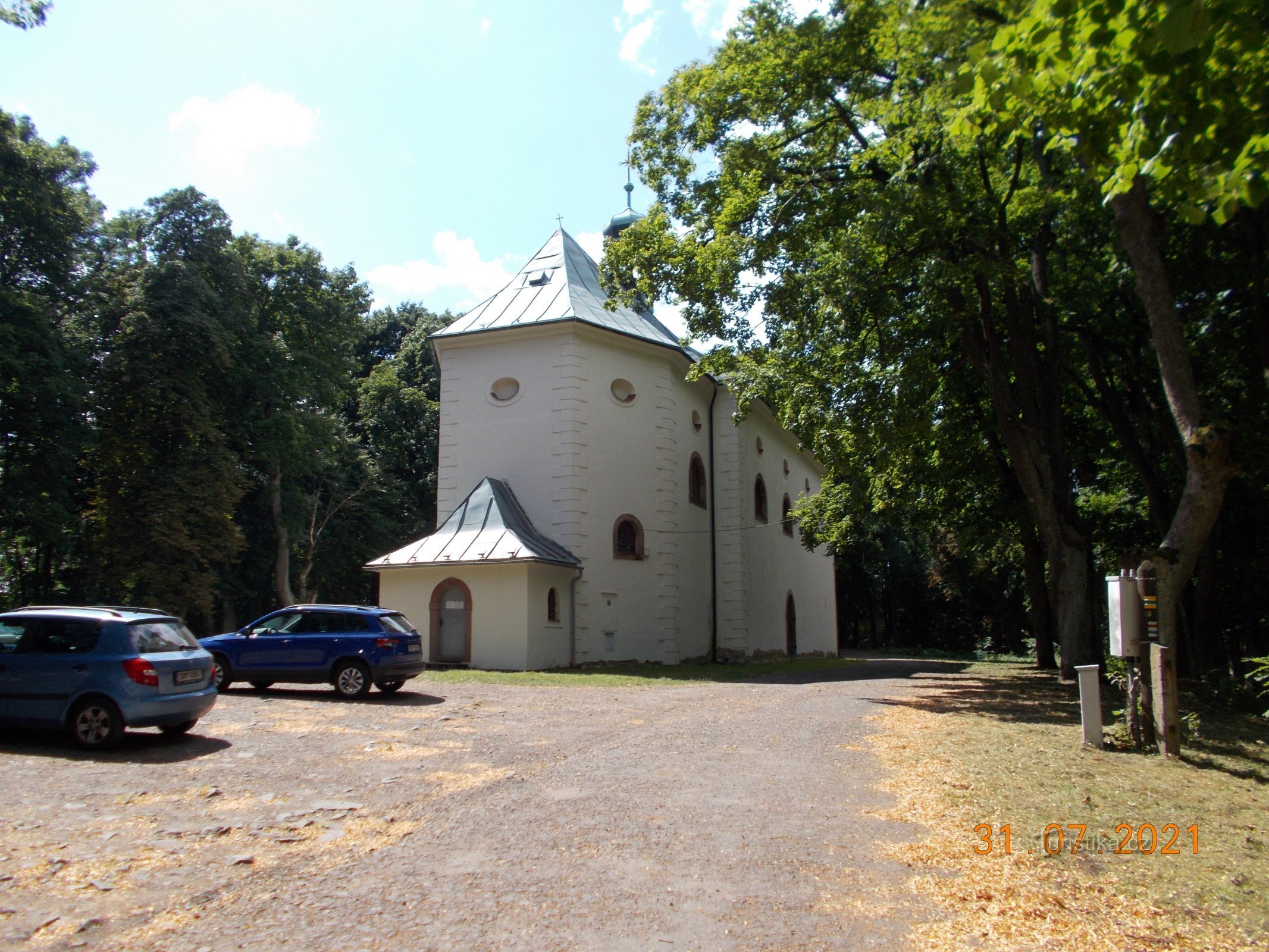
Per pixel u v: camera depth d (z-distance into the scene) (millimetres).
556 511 24734
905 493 26812
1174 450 19609
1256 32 5555
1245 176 5711
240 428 34844
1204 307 18359
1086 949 4625
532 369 25625
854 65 16031
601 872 5719
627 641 25281
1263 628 21547
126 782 8117
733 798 7684
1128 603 10523
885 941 4699
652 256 19453
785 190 17984
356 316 39750
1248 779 8898
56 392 27828
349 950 4492
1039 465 17781
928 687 18266
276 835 6449
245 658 15312
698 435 29859
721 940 4684
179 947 4496
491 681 18500
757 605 31875
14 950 4414
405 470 45531
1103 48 5727
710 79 17750
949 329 18391
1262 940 4754
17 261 30281
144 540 30078
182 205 33625
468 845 6281
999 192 17734
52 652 9844
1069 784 8305
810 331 17734
